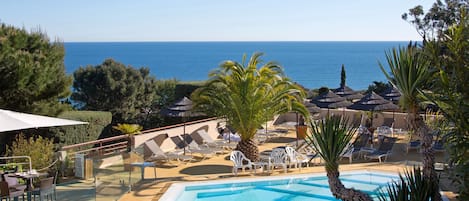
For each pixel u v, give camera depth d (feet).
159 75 337.52
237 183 41.34
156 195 36.70
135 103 99.86
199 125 66.39
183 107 57.16
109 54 592.19
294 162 46.29
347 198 20.66
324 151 21.17
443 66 17.74
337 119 21.88
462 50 16.56
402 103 21.80
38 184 42.47
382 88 105.19
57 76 60.44
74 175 47.55
